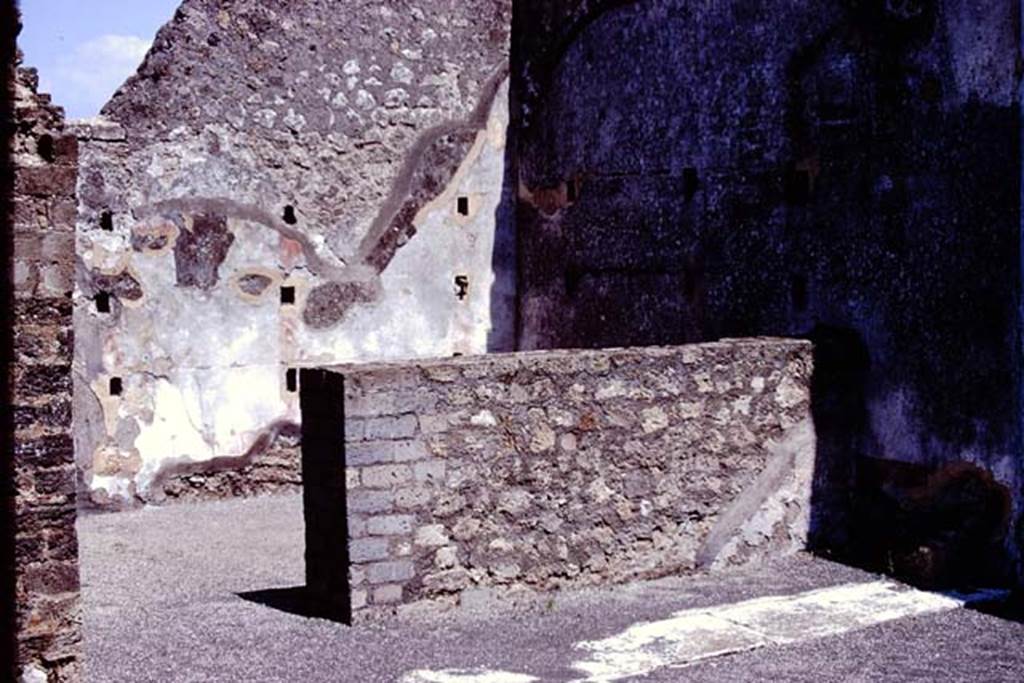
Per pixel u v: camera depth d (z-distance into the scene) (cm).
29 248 415
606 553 614
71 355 424
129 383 834
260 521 804
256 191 879
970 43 622
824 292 712
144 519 812
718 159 784
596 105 889
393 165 933
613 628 547
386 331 934
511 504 587
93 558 704
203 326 860
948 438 639
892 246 669
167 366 848
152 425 844
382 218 930
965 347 629
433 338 955
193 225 854
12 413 414
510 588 588
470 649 516
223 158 865
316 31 899
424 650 514
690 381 637
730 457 650
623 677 486
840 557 667
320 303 906
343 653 508
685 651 516
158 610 580
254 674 481
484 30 970
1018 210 601
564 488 601
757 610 576
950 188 636
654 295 841
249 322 878
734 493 652
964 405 630
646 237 845
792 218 733
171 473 853
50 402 420
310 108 898
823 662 507
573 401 603
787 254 737
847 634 544
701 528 642
